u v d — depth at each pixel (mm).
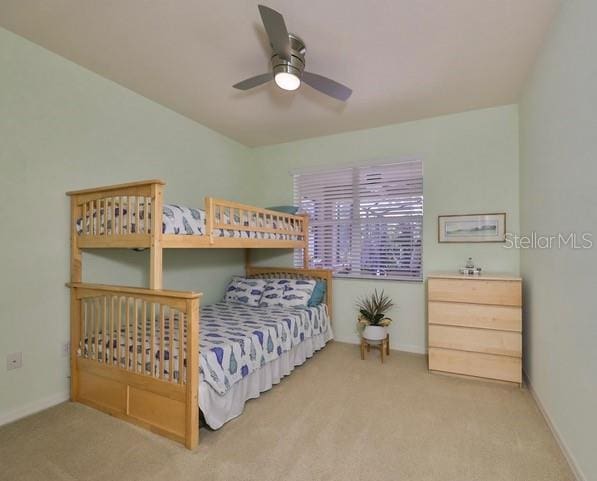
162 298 1964
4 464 1698
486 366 2752
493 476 1624
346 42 2174
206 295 3805
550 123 2068
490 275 2939
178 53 2338
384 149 3709
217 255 3992
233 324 2789
